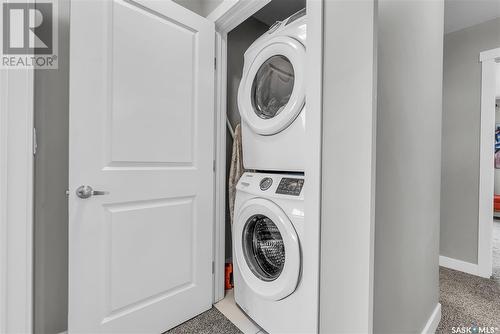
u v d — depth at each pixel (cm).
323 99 88
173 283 136
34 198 110
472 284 194
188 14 139
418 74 113
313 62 89
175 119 135
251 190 133
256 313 132
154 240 128
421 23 115
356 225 77
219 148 165
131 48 118
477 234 215
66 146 118
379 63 78
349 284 80
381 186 81
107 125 112
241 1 136
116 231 115
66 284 119
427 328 128
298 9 202
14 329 94
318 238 90
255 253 144
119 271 116
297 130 118
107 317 113
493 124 206
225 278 181
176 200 138
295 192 111
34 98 109
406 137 101
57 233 117
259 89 148
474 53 217
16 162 95
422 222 122
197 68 145
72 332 105
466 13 201
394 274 92
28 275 97
